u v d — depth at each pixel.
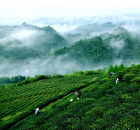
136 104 13.78
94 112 14.73
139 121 10.66
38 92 44.28
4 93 49.00
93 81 42.88
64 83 52.22
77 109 18.02
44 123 18.50
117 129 10.29
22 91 49.22
